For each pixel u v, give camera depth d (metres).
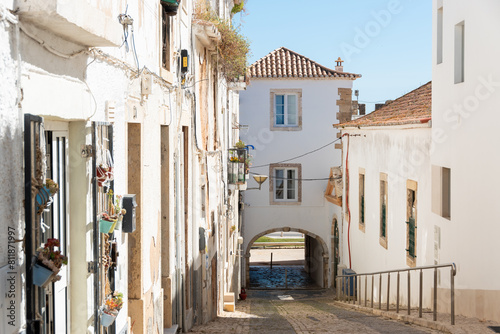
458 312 10.00
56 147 4.50
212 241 13.92
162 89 8.10
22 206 3.45
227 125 18.66
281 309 17.39
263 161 25.80
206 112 13.00
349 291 17.50
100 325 5.10
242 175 19.97
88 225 4.86
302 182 25.83
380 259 15.61
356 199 19.00
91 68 4.90
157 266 7.89
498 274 8.53
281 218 25.98
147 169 7.14
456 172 10.12
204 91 12.65
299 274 29.42
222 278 16.59
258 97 25.66
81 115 4.59
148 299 7.20
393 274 14.30
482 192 9.07
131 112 6.36
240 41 13.73
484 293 9.02
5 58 3.23
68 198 4.77
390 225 14.55
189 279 10.59
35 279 3.51
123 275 6.20
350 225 20.05
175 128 9.22
